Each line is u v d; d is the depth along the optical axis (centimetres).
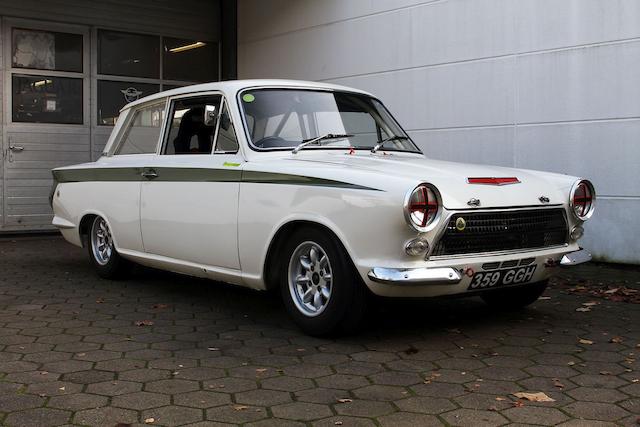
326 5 1000
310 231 431
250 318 505
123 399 335
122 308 536
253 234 461
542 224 446
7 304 548
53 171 705
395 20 909
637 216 712
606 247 736
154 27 1131
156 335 456
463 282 404
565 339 448
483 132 822
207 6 1188
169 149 556
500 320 500
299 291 451
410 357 406
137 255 584
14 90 1009
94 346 427
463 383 360
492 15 805
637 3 696
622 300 570
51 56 1039
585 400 335
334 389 350
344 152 503
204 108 527
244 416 314
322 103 531
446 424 305
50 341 438
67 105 1055
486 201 407
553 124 762
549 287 628
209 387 352
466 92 836
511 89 794
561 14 749
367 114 553
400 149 540
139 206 569
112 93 1098
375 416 314
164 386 354
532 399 335
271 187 449
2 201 1005
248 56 1139
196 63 1188
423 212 379
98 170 624
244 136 480
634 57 701
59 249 888
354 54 964
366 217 392
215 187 491
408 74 896
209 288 619
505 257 418
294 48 1055
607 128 724
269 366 388
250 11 1130
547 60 762
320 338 445
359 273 402
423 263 389
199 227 506
